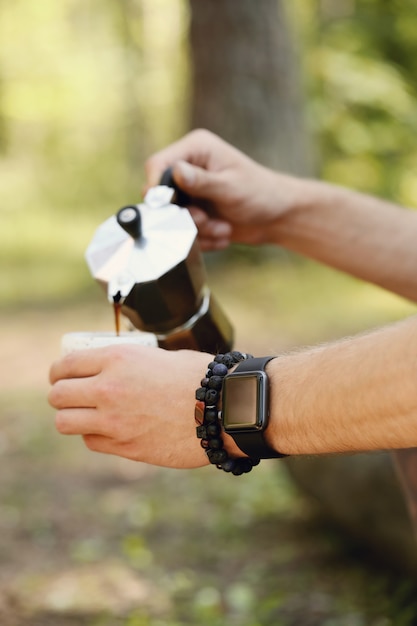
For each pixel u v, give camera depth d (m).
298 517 3.22
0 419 4.54
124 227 1.36
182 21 17.61
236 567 2.85
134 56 18.88
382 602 2.55
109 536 3.12
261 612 2.52
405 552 2.57
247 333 6.40
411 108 12.07
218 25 8.16
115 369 1.17
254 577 2.76
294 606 2.55
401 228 1.78
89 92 18.80
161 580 2.75
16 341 6.40
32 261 10.27
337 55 11.96
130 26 18.95
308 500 3.02
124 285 1.33
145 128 18.75
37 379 5.40
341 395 1.05
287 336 6.31
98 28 19.64
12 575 2.76
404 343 1.01
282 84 8.30
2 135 19.36
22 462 3.91
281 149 8.31
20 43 19.08
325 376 1.08
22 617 2.46
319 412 1.07
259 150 8.25
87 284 8.46
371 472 2.64
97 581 2.73
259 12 8.15
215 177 1.70
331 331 6.43
